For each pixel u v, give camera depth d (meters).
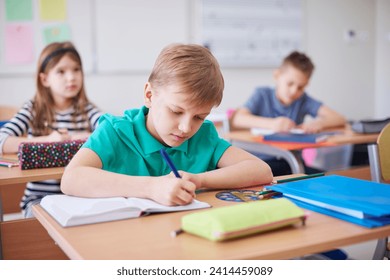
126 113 1.23
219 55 3.97
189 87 0.95
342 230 0.75
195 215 0.74
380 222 0.77
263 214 0.74
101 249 0.69
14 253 1.40
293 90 2.72
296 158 2.02
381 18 4.66
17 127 1.92
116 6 3.55
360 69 4.67
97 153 1.08
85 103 2.14
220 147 1.23
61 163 1.45
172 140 1.04
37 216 0.92
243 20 4.02
